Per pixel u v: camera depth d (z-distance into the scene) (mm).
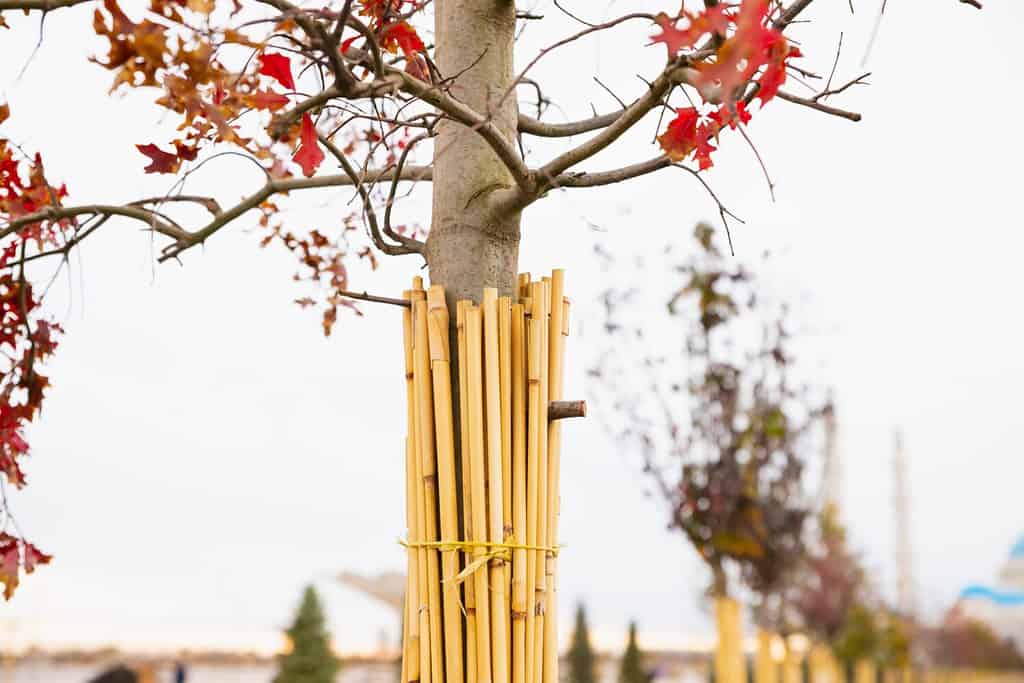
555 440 1640
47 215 1684
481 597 1520
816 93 1507
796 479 5816
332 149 1580
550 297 1680
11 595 1800
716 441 5715
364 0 1866
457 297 1645
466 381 1582
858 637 12328
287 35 1443
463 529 1571
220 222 1671
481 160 1675
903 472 21062
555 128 1974
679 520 5727
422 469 1595
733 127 1414
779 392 5832
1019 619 25484
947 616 22203
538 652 1550
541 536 1585
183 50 1375
